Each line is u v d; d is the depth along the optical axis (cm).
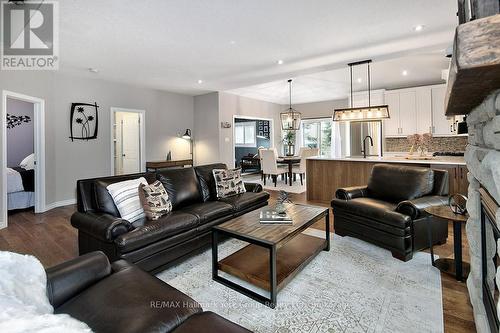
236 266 222
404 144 675
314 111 929
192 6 265
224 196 364
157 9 270
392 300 196
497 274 98
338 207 322
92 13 277
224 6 266
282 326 171
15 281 108
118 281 143
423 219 268
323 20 300
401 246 256
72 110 518
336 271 239
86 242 243
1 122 377
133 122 650
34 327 81
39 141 459
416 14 289
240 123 1153
